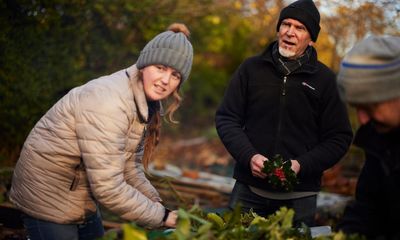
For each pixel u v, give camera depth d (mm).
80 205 3158
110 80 3045
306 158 3729
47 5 5781
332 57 6797
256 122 3879
